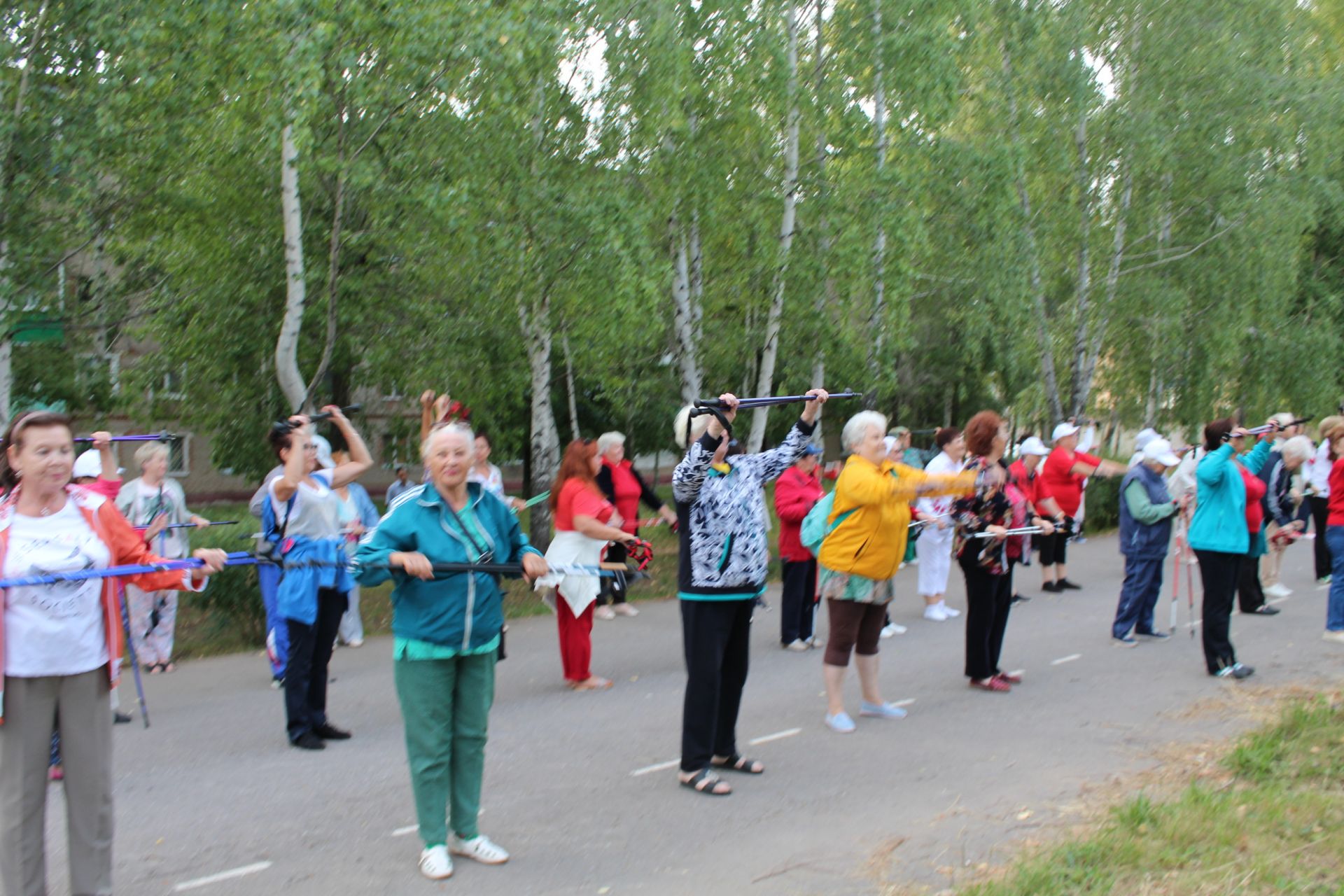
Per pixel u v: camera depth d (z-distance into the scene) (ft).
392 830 17.28
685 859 16.08
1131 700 25.53
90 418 65.72
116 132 35.14
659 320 48.34
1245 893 14.02
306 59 35.01
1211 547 27.50
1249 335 77.66
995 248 65.46
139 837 16.94
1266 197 70.23
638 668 29.45
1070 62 68.54
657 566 45.68
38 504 13.64
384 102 39.32
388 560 14.79
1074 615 36.96
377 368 51.06
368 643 33.22
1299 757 20.08
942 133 64.39
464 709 15.85
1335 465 32.48
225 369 51.65
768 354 54.13
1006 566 26.30
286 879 15.37
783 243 53.31
